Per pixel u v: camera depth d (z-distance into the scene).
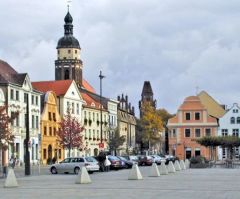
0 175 48.81
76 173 51.16
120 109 134.38
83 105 107.38
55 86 102.06
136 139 149.50
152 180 35.97
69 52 140.25
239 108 115.19
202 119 114.88
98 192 25.83
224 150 110.38
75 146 88.38
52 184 33.00
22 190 27.86
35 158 87.38
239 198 22.30
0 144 60.34
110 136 105.50
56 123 96.88
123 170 61.12
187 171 53.09
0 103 77.19
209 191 26.14
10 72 86.44
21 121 82.81
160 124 132.12
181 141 115.00
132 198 22.45
